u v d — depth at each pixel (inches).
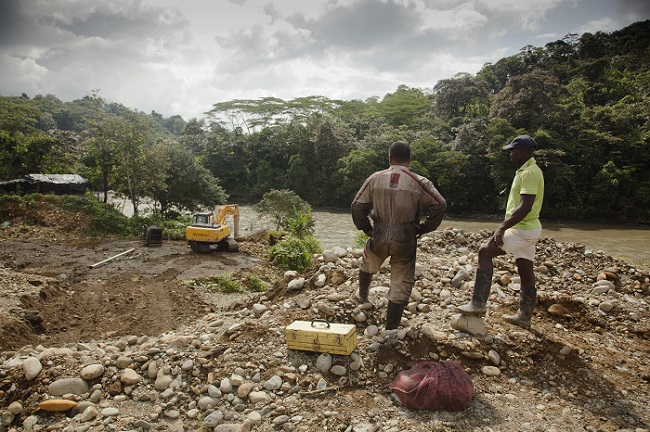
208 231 674.2
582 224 1665.8
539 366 169.5
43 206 877.8
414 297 210.7
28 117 1995.6
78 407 153.6
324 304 199.5
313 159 2330.2
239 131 2827.3
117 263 592.1
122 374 167.5
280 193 1205.1
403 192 170.7
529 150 167.8
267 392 157.6
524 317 185.3
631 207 1720.0
